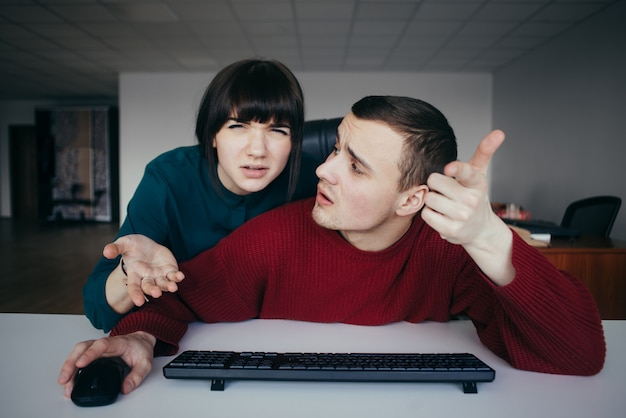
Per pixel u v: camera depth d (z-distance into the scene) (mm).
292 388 568
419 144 625
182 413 509
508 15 4207
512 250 575
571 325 588
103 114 8625
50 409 517
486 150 500
